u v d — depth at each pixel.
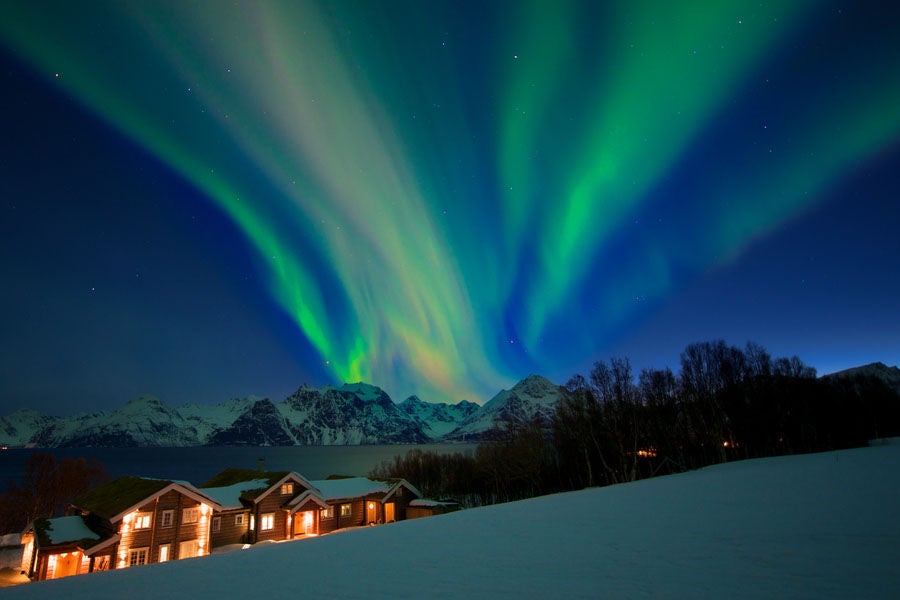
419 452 102.12
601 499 24.31
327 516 46.88
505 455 68.25
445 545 13.59
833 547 9.75
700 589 7.46
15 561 38.22
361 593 8.69
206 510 37.75
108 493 38.41
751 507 16.44
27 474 67.31
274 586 9.84
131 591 10.21
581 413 67.06
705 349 81.81
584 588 7.93
